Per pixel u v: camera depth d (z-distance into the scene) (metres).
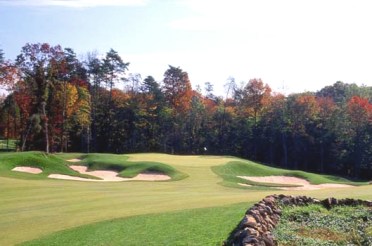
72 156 48.25
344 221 13.70
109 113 80.88
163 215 16.16
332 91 114.56
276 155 80.31
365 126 72.56
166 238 12.50
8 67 61.19
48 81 61.69
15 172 37.09
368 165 71.81
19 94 63.50
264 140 80.50
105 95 84.00
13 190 26.50
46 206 20.38
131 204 20.19
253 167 44.81
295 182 41.91
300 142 77.38
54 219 16.95
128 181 36.09
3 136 81.38
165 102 86.69
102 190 27.36
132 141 81.88
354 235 11.79
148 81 87.88
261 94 83.62
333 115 74.94
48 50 61.12
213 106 94.06
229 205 17.56
